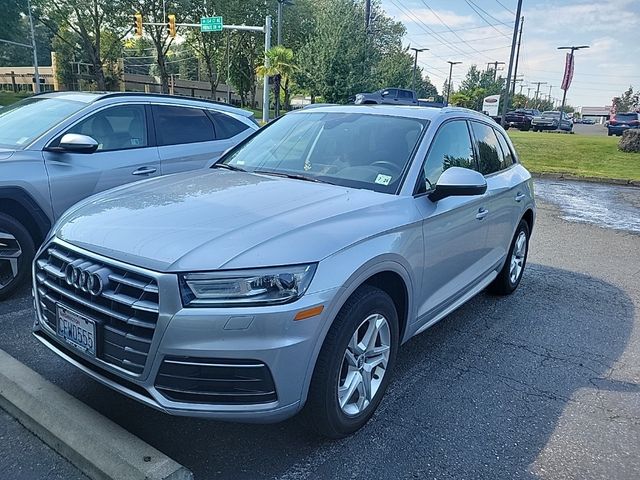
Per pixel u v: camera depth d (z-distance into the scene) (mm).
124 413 3104
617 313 5227
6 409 3008
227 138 6602
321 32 36469
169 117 6102
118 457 2494
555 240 8188
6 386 3049
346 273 2621
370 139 3861
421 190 3500
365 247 2797
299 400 2533
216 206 2928
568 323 4914
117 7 49844
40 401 2887
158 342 2350
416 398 3459
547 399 3547
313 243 2592
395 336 3172
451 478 2711
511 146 5566
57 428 2717
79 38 57500
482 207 4238
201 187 3348
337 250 2639
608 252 7586
